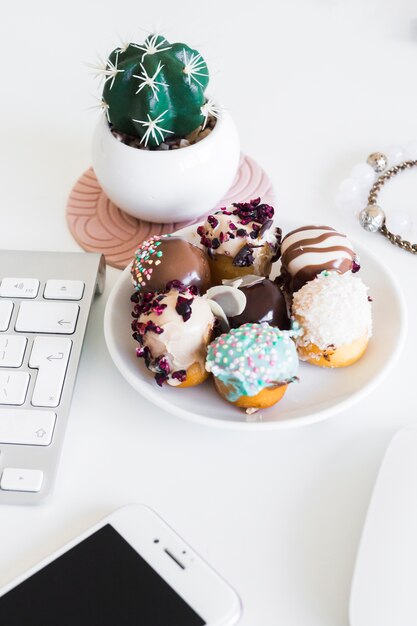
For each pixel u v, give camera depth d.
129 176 0.47
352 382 0.43
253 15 0.63
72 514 0.40
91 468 0.41
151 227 0.50
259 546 0.39
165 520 0.40
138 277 0.44
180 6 0.64
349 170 0.53
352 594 0.36
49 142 0.55
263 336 0.41
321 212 0.51
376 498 0.38
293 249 0.44
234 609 0.36
